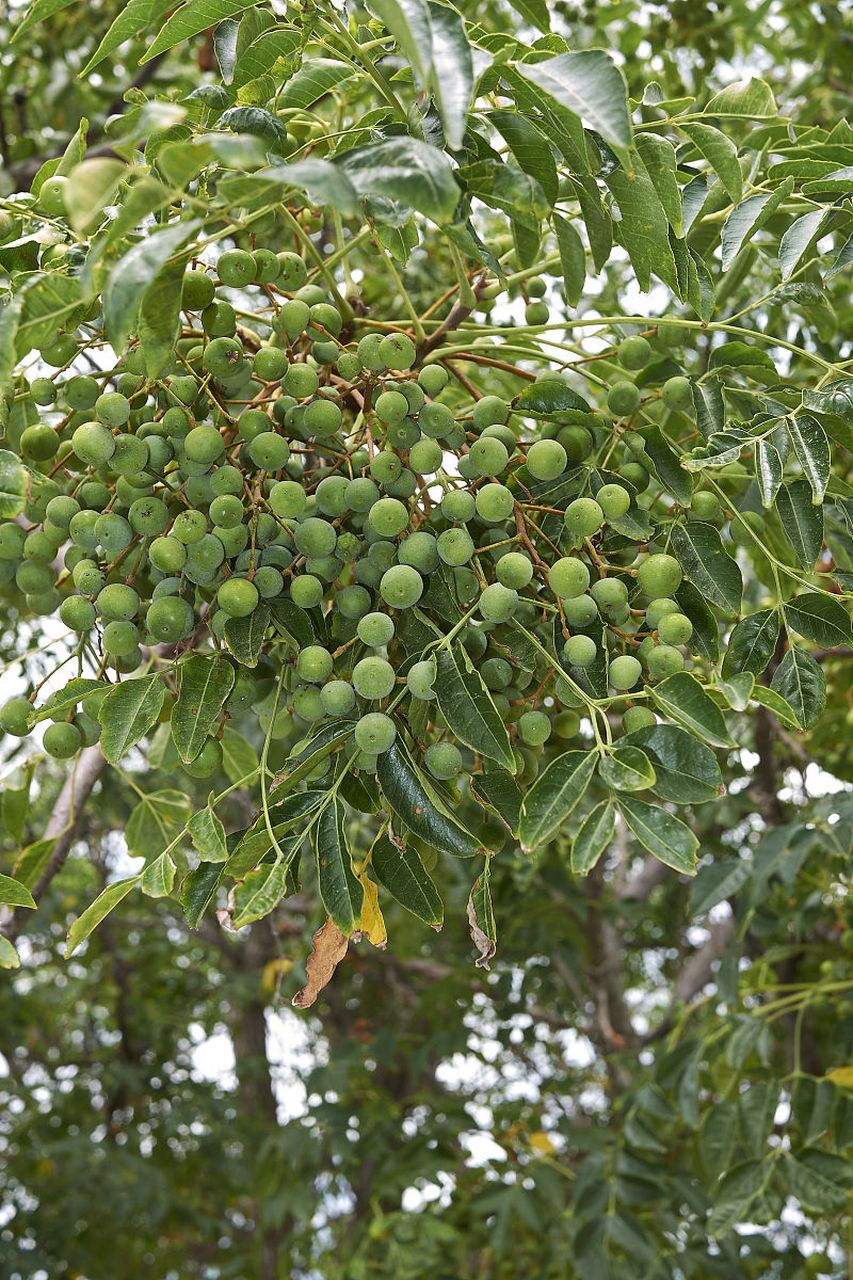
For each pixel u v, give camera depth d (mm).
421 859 714
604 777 643
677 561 705
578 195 703
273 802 693
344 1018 2404
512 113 679
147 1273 2980
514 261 842
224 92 714
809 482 702
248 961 2762
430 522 721
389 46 742
